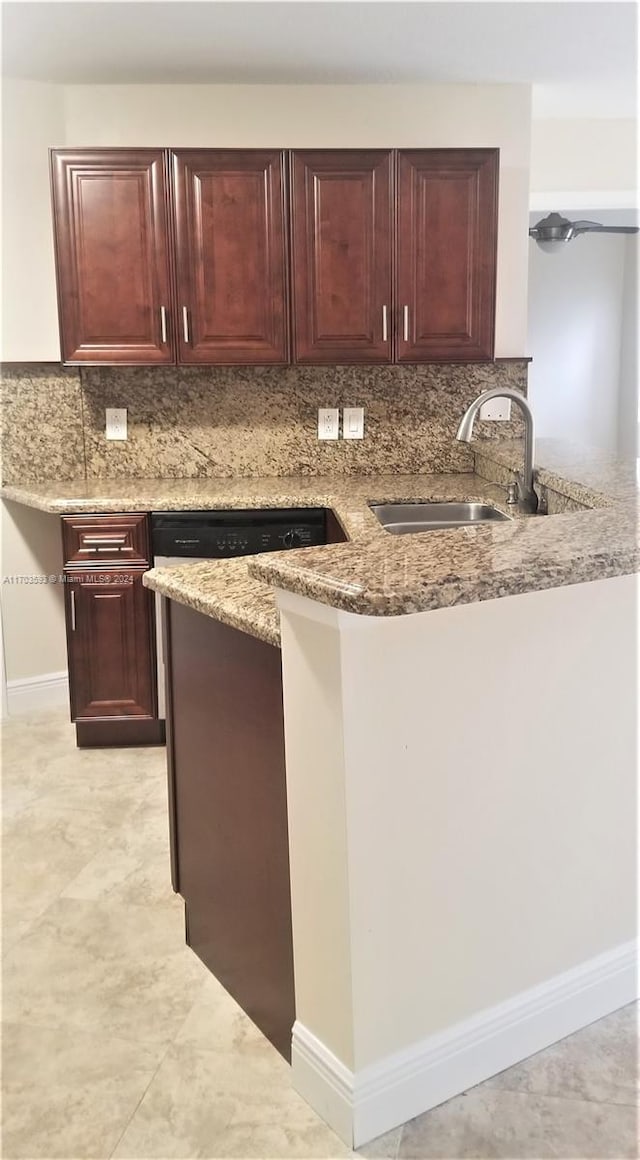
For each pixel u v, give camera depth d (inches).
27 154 152.8
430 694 69.1
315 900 71.9
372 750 66.9
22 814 127.5
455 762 71.6
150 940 99.0
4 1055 82.2
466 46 136.8
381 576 61.7
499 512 138.1
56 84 152.9
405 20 125.7
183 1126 74.1
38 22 124.7
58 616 169.0
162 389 165.2
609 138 183.6
